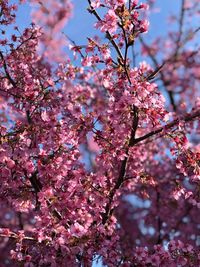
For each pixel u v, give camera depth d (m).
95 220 7.23
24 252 6.86
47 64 8.54
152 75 7.06
